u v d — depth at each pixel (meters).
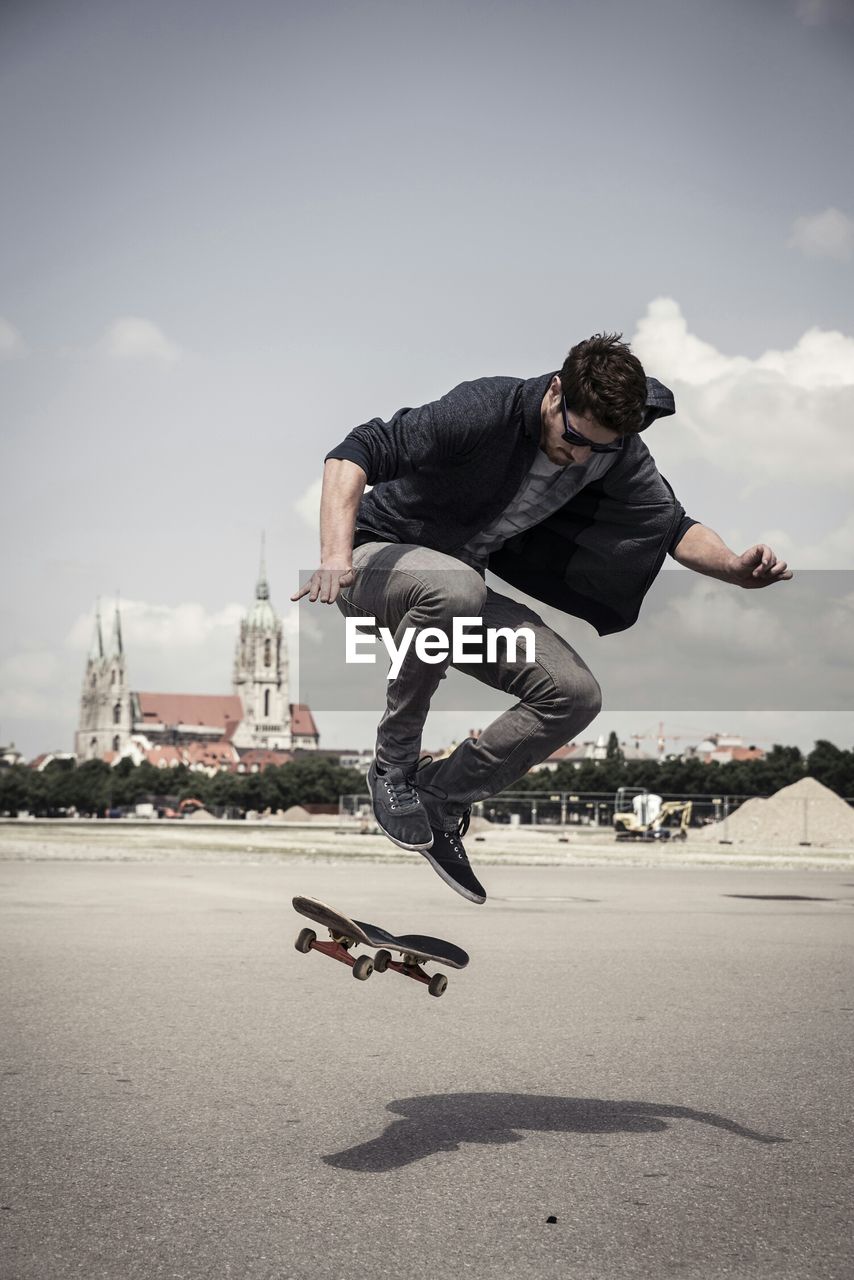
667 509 3.89
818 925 12.46
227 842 38.72
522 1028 6.33
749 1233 3.17
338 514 3.38
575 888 18.45
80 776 163.25
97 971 8.21
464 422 3.53
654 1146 4.03
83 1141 4.04
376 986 7.84
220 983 7.80
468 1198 3.44
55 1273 2.83
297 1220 3.24
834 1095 4.83
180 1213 3.29
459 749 3.85
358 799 86.50
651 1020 6.61
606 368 3.38
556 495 3.69
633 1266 2.91
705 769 128.38
